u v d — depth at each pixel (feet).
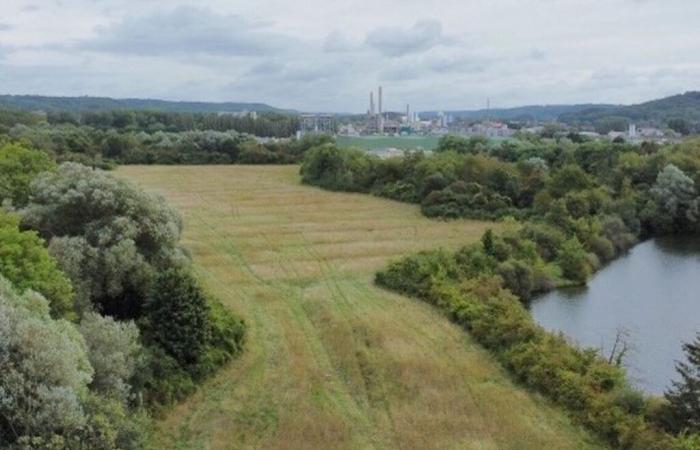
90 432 64.44
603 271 196.34
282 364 110.01
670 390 97.91
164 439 84.23
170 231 119.24
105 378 79.51
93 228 112.37
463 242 199.31
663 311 155.74
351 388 102.63
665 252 224.12
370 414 94.38
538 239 193.57
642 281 184.55
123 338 86.17
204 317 103.86
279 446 84.33
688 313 153.99
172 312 100.83
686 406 87.25
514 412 94.99
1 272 83.20
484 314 126.82
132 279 110.52
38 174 127.34
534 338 114.93
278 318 132.26
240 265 170.91
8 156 135.54
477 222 230.48
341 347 117.39
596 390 96.94
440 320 134.31
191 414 91.56
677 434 85.40
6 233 87.86
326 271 168.96
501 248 174.40
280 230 209.46
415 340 122.11
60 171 123.54
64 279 91.09
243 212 233.14
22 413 61.46
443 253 171.01
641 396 93.81
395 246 193.67
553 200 234.99
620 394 94.38
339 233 208.23
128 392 82.33
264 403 95.96
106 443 65.26
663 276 190.49
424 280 153.07
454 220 231.91
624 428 86.07
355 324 128.88
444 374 107.45
